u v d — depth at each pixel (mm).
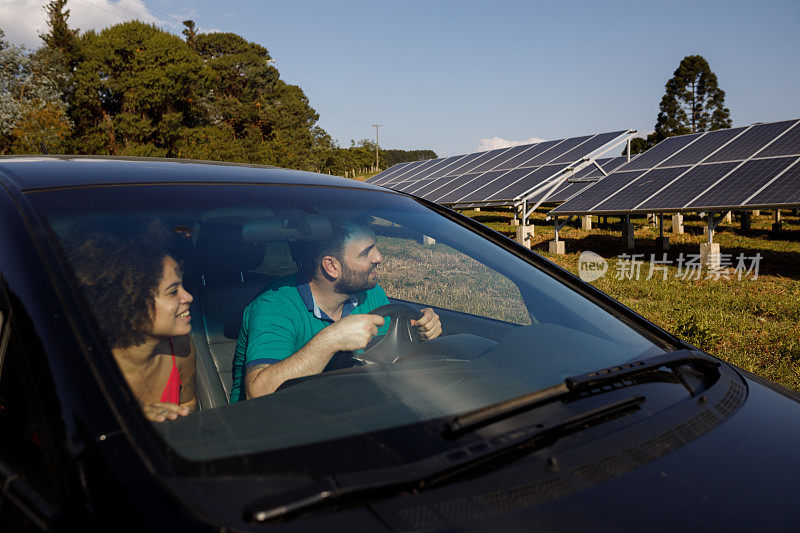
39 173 1529
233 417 1162
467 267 1924
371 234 1798
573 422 1194
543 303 1824
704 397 1401
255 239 1748
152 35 51062
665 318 7527
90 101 46938
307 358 1563
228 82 79500
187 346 1594
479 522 903
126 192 1520
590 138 21922
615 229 23312
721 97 78438
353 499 911
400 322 1831
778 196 11875
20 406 1088
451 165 27641
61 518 906
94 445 950
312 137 99125
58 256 1216
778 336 6414
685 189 14117
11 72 40406
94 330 1115
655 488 1038
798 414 1427
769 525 978
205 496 892
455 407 1257
